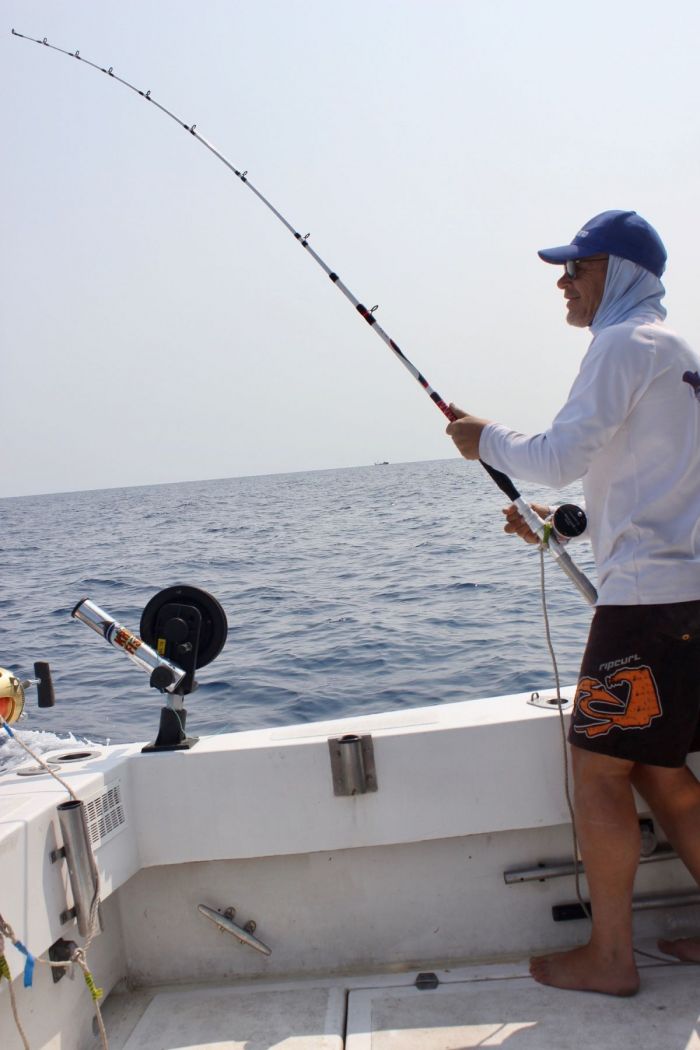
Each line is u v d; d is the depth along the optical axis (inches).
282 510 1567.4
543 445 70.2
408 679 264.1
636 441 69.7
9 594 584.1
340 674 276.2
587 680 71.9
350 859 83.7
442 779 80.7
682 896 82.2
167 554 823.7
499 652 289.0
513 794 80.9
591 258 74.6
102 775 76.4
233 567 658.8
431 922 83.7
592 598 77.0
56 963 68.0
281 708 241.3
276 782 80.8
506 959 83.3
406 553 660.7
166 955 84.4
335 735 82.1
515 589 420.8
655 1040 67.9
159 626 86.0
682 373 69.4
